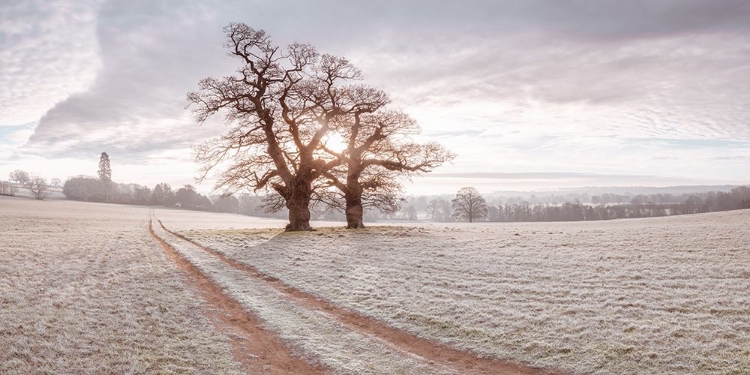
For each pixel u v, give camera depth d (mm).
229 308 14516
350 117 39781
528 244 26609
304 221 38375
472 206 94688
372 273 18734
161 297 15195
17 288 15750
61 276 18031
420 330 12266
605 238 28297
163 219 81500
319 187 38938
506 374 9797
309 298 15695
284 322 13008
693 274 16609
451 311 13461
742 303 12805
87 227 47375
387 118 39375
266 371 9953
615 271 17750
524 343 11039
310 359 10602
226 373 9695
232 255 24375
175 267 20891
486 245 26578
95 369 9555
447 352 11023
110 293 15547
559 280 16656
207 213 144625
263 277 18984
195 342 11312
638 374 9203
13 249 24828
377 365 10195
